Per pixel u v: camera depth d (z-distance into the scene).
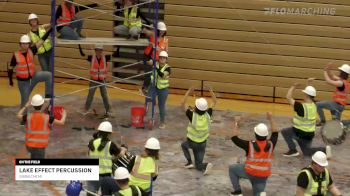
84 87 19.06
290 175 12.74
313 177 9.21
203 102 12.23
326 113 17.62
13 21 19.72
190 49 18.97
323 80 18.52
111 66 19.27
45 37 15.06
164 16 18.83
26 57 15.05
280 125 16.05
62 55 19.58
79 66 18.81
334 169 13.13
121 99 17.91
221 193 11.66
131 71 19.22
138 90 18.98
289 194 11.77
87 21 19.22
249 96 18.95
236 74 18.92
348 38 18.12
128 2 15.68
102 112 16.47
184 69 19.11
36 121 11.69
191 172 12.64
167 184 11.96
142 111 15.31
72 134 14.56
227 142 14.54
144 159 9.92
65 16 15.25
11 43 19.86
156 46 14.73
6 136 14.16
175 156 13.50
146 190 9.84
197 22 18.72
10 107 16.39
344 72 15.34
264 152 10.83
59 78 19.66
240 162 13.03
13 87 18.55
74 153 13.28
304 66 18.52
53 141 14.02
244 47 18.69
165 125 15.63
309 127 13.20
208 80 19.06
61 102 17.11
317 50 18.36
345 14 17.98
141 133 14.91
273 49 18.55
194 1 18.58
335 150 14.36
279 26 18.36
